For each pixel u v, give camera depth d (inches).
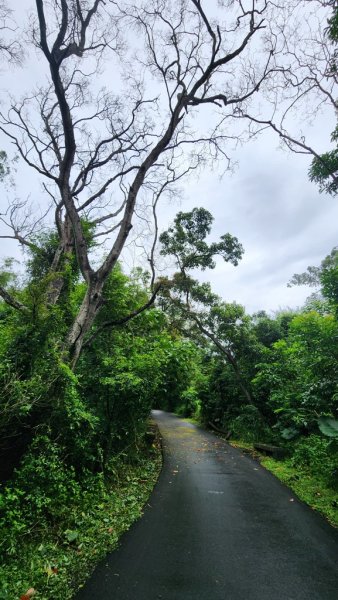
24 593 143.5
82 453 264.2
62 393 230.8
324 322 322.7
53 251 515.2
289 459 422.0
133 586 151.8
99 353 363.6
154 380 372.5
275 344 554.9
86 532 204.8
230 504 268.5
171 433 697.0
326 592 148.6
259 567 169.0
